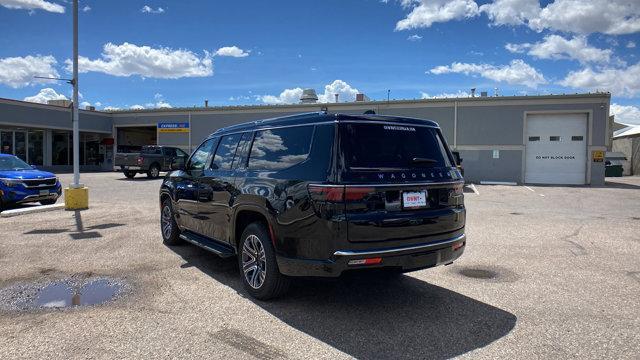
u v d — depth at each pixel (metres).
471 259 6.72
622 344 3.77
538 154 24.78
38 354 3.57
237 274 5.86
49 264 6.29
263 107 30.22
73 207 11.78
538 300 4.89
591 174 23.89
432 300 4.89
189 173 6.74
